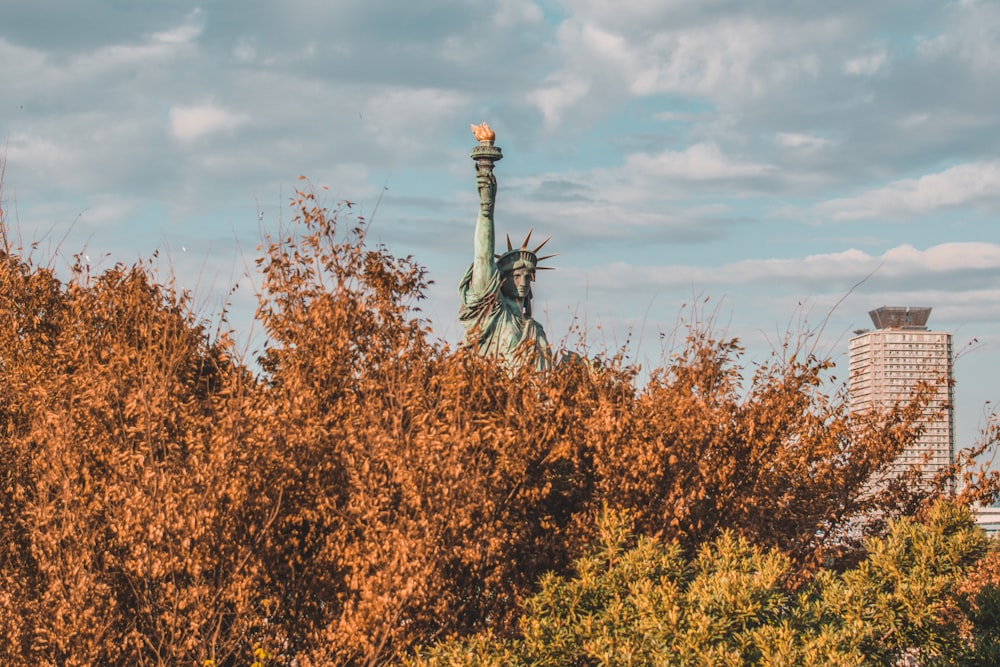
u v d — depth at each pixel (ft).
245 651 126.11
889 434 155.12
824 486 149.07
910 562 119.03
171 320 140.05
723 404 142.00
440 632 126.11
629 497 133.69
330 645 122.11
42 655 118.32
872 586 114.83
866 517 159.94
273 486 120.57
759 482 144.46
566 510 138.72
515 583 131.03
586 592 113.60
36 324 141.49
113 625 121.29
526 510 134.72
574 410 137.39
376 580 115.75
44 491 120.06
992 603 128.77
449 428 124.77
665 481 135.33
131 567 116.57
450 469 119.55
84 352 132.26
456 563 125.70
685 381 141.59
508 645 111.45
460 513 119.75
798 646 104.47
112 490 117.60
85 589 115.55
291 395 127.03
